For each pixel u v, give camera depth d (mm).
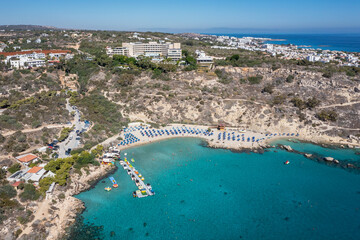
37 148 117938
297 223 88625
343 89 173500
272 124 161125
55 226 82688
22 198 88312
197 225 86688
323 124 156875
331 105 166500
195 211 93188
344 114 160250
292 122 160000
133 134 152250
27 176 98750
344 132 152875
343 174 118688
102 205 94250
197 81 195625
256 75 198750
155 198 99312
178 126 164375
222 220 89250
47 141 123875
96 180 108875
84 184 104938
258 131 159625
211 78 197500
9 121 124750
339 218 91312
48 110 147625
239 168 122188
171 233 83062
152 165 122750
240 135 154625
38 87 171500
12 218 81062
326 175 117812
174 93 182500
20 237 76875
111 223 86125
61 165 105812
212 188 106562
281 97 174125
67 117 150500
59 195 94625
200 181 111062
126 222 86875
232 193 103750
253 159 130625
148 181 109875
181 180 111500
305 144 146250
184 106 174125
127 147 138750
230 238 81938
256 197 101750
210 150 138750
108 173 114312
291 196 102750
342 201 100250
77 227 83562
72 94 177125
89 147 126938
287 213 93250
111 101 180500
